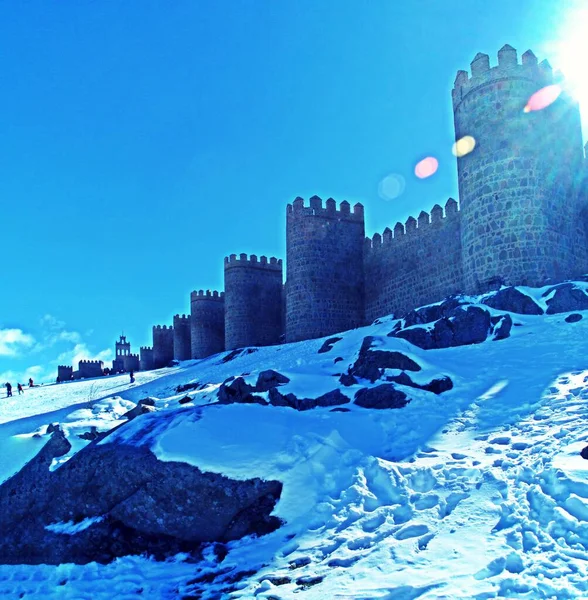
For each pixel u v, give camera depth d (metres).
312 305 39.12
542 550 5.47
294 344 35.66
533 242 23.03
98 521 9.02
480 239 24.17
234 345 51.41
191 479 8.77
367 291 40.22
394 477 8.23
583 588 4.67
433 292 33.28
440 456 9.02
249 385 15.88
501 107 24.30
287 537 7.79
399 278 36.66
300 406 13.74
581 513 5.79
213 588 6.89
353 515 7.64
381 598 5.29
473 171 24.89
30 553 9.20
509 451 8.48
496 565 5.38
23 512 9.73
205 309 63.69
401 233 36.91
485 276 23.77
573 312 18.23
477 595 4.91
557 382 11.80
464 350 17.02
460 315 19.06
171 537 8.55
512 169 23.70
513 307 19.72
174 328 73.00
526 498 6.55
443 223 32.97
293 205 40.84
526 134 23.95
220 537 8.39
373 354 15.73
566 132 25.59
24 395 44.91
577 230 25.48
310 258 39.78
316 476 8.76
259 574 6.87
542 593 4.73
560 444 8.02
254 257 53.25
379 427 11.31
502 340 17.14
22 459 15.48
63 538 9.05
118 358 87.31
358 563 6.32
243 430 9.97
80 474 9.59
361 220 41.84
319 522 7.84
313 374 16.94
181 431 9.74
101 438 10.57
